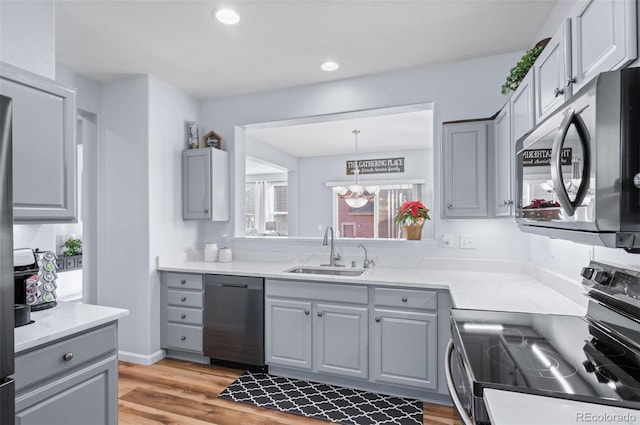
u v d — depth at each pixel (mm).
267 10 2035
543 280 2186
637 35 896
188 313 2928
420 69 2791
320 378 2596
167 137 3131
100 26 2197
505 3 1976
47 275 1708
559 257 1989
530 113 1644
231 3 1970
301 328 2578
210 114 3523
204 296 2869
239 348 2750
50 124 1532
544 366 960
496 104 2594
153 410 2207
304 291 2570
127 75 2941
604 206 880
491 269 2607
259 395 2396
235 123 3430
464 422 916
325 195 7223
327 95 3086
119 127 3020
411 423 2072
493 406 767
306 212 7355
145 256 2939
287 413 2180
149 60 2668
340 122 4594
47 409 1314
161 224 3061
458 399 1041
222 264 3127
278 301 2643
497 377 889
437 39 2365
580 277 1719
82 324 1439
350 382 2516
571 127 1025
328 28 2230
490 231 2645
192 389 2480
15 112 1396
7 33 1649
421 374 2293
